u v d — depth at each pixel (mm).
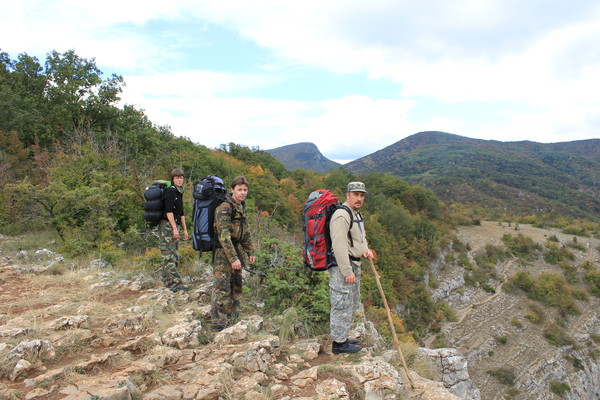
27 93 22891
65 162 10688
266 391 2643
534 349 33875
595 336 37656
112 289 4961
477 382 29016
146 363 2809
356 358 3441
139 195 9453
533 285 44719
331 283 3439
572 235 68250
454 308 40156
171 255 5047
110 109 23453
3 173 13258
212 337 3586
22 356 2707
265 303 4750
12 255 6988
